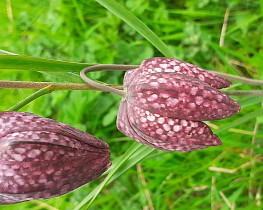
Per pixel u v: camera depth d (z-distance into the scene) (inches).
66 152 3.0
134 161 4.1
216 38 6.3
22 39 6.8
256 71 6.0
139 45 6.4
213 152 5.8
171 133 3.3
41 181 3.0
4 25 6.8
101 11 6.6
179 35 6.2
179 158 5.9
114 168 4.0
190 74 3.4
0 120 3.0
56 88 3.3
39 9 6.7
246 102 4.3
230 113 3.3
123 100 3.5
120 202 6.0
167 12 6.3
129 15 4.1
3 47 6.8
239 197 5.7
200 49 6.1
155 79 3.3
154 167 5.7
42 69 3.2
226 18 6.1
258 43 6.0
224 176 5.7
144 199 5.8
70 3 6.6
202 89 3.3
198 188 5.8
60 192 3.0
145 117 3.3
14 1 6.8
